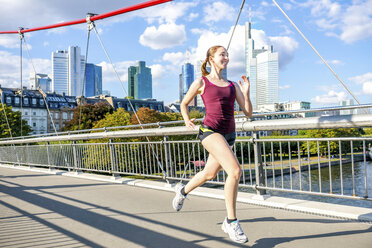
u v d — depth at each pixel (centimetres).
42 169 914
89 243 246
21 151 1044
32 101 8044
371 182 2364
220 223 291
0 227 300
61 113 8412
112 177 620
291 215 309
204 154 429
